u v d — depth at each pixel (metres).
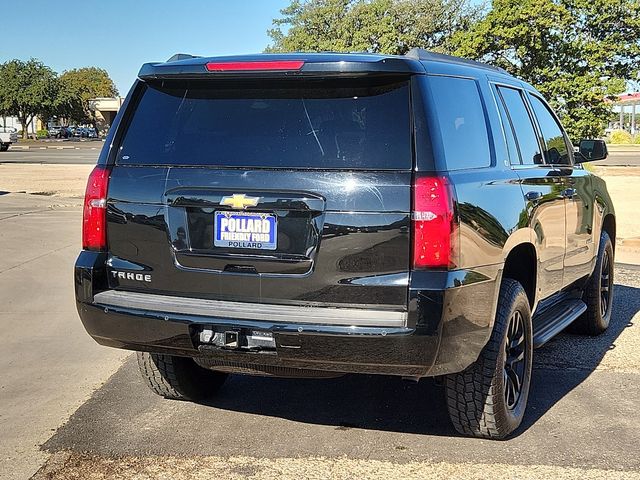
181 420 4.86
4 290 8.68
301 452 4.36
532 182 5.01
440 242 3.72
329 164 3.88
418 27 32.59
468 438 4.57
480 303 4.03
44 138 102.94
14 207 17.23
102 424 4.79
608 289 7.16
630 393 5.39
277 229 3.89
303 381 5.64
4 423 4.80
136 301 4.12
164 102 4.33
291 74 3.97
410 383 5.57
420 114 3.87
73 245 11.80
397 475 4.06
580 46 21.34
